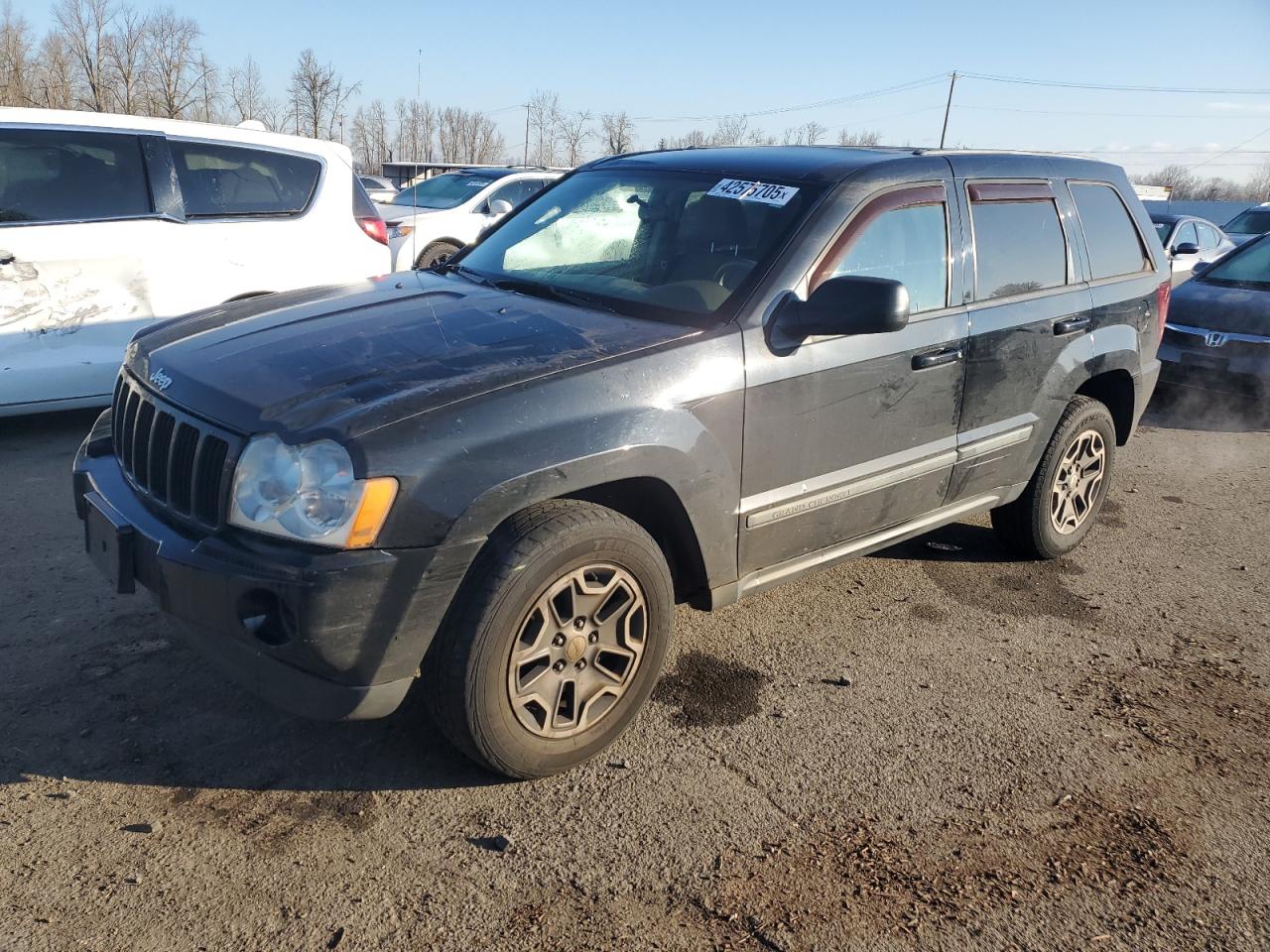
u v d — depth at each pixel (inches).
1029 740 128.6
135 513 108.9
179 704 124.0
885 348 135.7
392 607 96.4
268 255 252.8
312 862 98.8
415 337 116.3
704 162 154.4
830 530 138.5
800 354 125.7
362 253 272.2
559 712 113.6
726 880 99.5
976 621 163.2
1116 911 98.6
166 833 101.7
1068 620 165.6
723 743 123.9
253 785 110.0
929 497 152.0
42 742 114.9
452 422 98.9
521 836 104.3
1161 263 194.9
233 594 94.9
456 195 510.3
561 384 106.3
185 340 123.6
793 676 141.6
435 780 112.7
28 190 217.8
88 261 223.5
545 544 103.0
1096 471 189.3
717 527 122.1
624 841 104.3
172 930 89.0
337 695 98.0
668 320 124.6
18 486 198.4
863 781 117.5
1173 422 314.7
